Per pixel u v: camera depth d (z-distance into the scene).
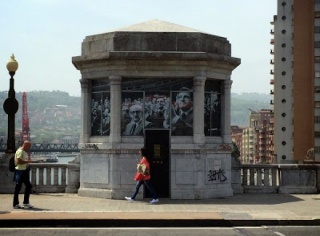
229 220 14.55
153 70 19.41
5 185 21.30
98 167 19.78
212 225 14.49
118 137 19.38
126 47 19.34
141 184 18.47
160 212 15.85
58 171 21.58
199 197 19.27
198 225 14.48
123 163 19.30
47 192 21.38
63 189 21.50
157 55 19.03
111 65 19.36
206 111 20.17
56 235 12.95
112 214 15.30
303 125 108.81
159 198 19.27
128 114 19.53
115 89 19.42
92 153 19.97
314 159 102.69
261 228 14.11
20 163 16.69
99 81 20.25
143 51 19.12
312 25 108.69
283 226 14.47
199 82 19.44
